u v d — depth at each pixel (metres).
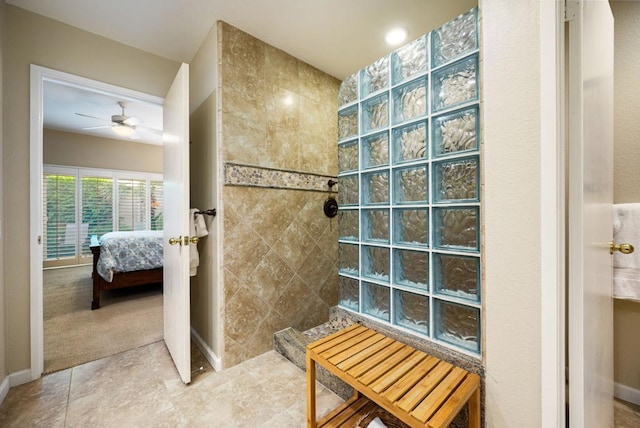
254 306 1.89
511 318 0.93
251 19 1.75
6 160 1.59
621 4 1.42
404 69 1.38
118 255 3.10
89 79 1.86
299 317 2.15
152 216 5.98
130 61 2.02
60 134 5.00
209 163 1.89
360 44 2.01
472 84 1.14
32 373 1.65
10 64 1.61
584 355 0.75
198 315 2.12
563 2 0.79
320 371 1.62
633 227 1.19
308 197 2.21
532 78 0.86
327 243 2.35
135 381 1.65
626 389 1.41
